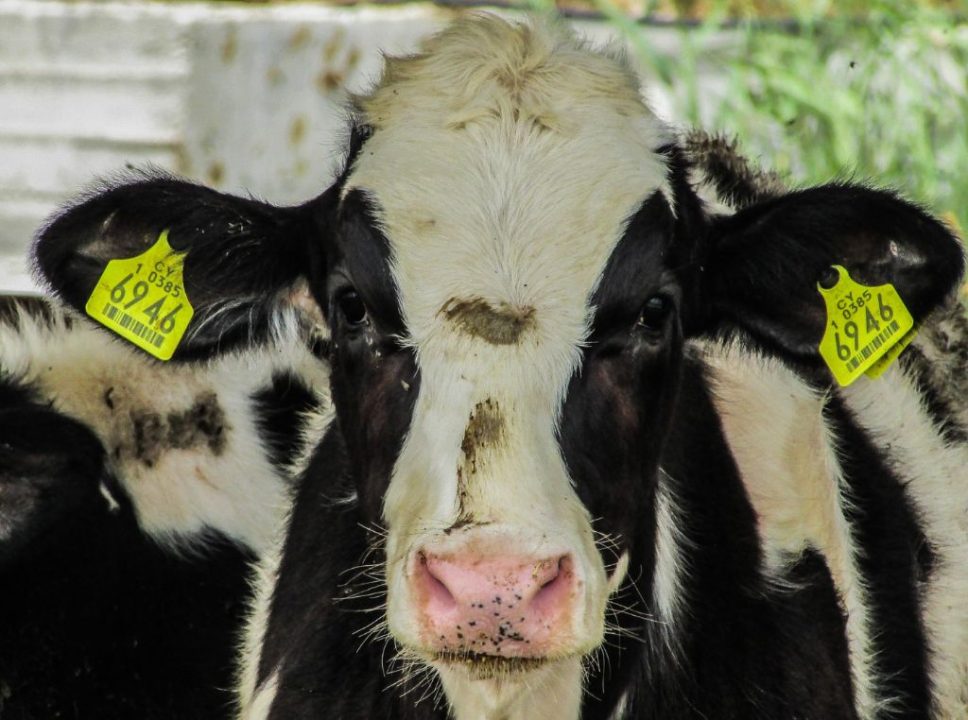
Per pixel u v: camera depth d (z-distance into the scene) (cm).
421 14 2052
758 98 1795
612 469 855
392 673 966
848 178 989
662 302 890
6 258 1775
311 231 962
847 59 1897
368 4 2084
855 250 945
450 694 923
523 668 773
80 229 963
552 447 815
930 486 1166
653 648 954
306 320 1005
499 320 838
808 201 935
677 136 981
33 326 1370
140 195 957
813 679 995
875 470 1132
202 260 980
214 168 2091
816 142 1773
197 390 1336
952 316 1239
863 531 1104
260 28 2092
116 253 983
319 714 999
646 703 956
